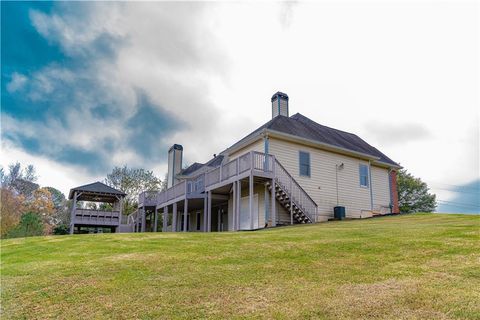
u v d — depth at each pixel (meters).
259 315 3.71
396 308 3.64
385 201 22.38
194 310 3.93
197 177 21.55
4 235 25.23
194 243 8.05
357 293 4.15
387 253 5.96
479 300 3.66
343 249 6.46
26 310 4.21
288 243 7.37
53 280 5.32
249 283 4.76
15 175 46.81
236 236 9.15
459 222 9.49
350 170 20.48
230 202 20.28
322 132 21.50
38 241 9.80
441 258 5.36
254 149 18.39
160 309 4.01
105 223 27.88
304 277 4.92
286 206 17.03
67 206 52.88
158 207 25.22
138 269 5.70
